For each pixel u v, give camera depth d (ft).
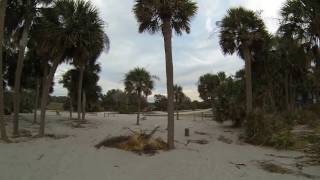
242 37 81.15
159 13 54.90
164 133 80.84
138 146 51.16
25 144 53.98
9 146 51.24
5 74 103.24
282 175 37.27
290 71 109.50
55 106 290.15
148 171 37.65
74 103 197.57
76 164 39.78
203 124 113.29
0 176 33.06
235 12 82.02
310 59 75.41
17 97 67.51
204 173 37.37
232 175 36.70
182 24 56.08
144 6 54.70
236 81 109.60
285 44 75.41
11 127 82.69
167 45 55.72
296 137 65.92
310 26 65.57
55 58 65.77
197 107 271.08
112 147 52.03
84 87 123.75
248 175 36.94
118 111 221.66
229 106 101.30
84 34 63.82
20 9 67.72
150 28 57.11
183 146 58.13
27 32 67.77
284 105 122.72
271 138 62.18
